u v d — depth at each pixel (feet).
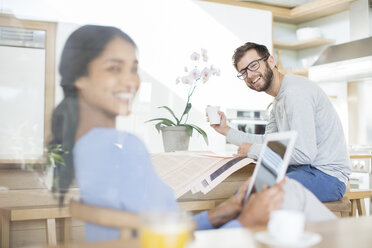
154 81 12.82
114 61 3.20
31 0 4.20
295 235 2.34
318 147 6.98
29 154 3.68
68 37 3.33
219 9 14.30
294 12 16.79
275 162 3.43
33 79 3.57
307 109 6.74
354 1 15.30
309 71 15.98
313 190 6.43
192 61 13.52
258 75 7.75
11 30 3.76
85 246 2.26
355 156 11.68
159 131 7.30
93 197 2.82
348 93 16.03
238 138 8.09
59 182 3.53
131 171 2.97
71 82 3.21
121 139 3.05
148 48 12.62
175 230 1.86
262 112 14.80
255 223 3.03
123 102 3.21
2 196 4.14
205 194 5.90
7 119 3.65
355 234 2.63
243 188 4.03
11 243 4.39
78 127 3.13
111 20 10.79
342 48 15.28
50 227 3.96
